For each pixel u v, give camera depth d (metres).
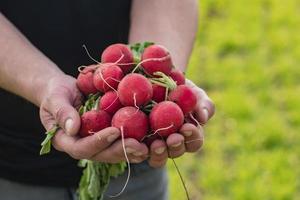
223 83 6.30
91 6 2.47
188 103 1.96
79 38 2.49
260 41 7.20
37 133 2.44
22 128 2.44
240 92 6.03
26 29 2.44
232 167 4.99
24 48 2.29
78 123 1.94
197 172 4.93
